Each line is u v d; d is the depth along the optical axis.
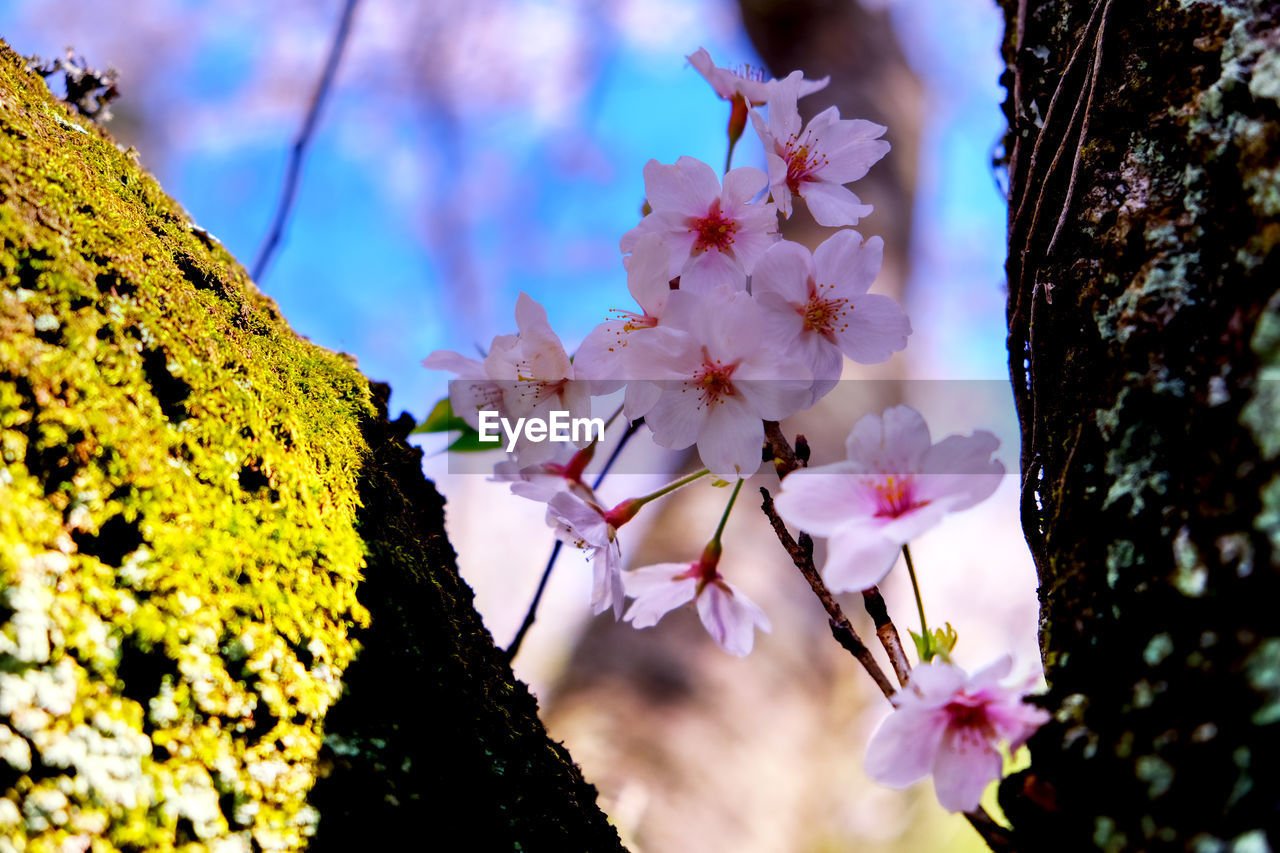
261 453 0.41
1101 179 0.42
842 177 0.46
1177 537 0.38
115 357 0.39
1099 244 0.41
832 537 0.40
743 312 0.42
